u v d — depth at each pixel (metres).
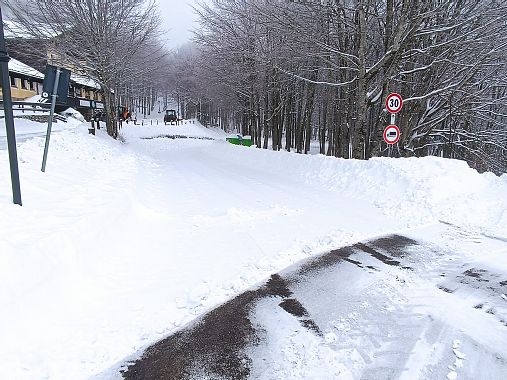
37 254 4.22
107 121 27.16
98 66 22.27
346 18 14.18
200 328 3.79
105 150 14.66
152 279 4.90
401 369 3.08
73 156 10.68
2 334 3.36
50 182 7.07
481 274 4.96
